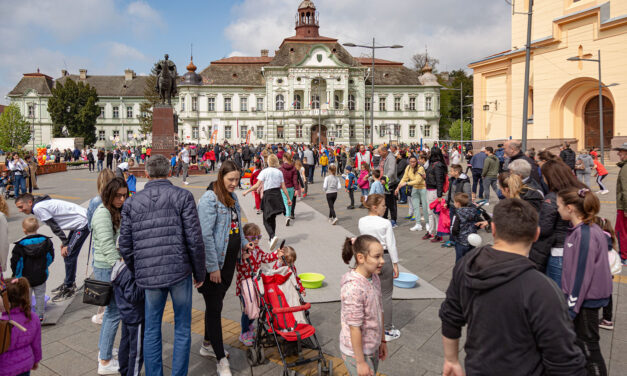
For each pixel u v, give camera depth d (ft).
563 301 6.48
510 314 6.63
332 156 97.40
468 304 7.19
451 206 28.94
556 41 100.83
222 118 213.25
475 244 18.62
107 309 13.98
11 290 11.15
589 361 11.25
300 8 221.05
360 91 211.00
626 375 13.20
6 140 225.97
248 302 14.34
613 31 89.92
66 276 20.81
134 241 12.14
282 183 30.73
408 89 221.46
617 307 18.56
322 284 22.07
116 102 251.39
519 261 6.82
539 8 105.29
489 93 124.47
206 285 13.92
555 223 13.07
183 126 213.25
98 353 15.43
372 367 10.44
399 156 41.78
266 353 15.11
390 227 15.49
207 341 14.99
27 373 11.46
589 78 95.25
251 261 15.70
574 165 47.19
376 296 10.65
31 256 17.22
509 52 116.67
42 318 17.75
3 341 10.85
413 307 19.11
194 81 211.41
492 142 122.01
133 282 12.83
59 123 234.79
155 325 12.34
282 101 207.21
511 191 16.43
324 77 202.59
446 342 7.80
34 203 19.11
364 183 45.73
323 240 32.19
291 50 208.74
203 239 13.37
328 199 38.58
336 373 13.46
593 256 11.37
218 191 14.02
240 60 221.66
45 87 258.37
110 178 15.89
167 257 12.03
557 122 104.06
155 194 12.28
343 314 10.31
